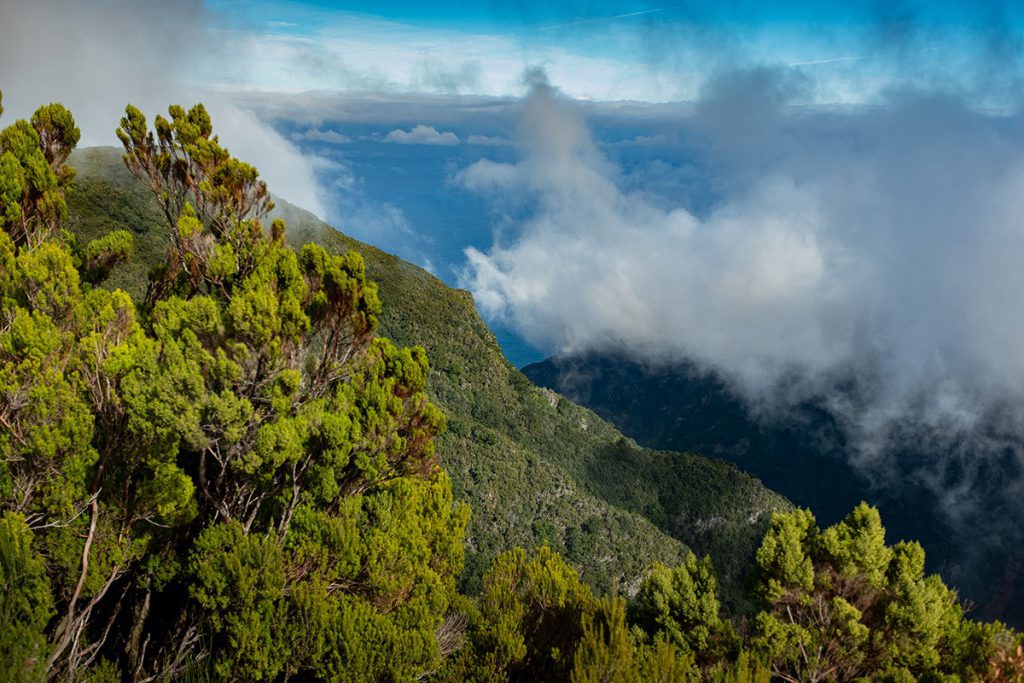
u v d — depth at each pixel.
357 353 11.93
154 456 9.26
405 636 9.99
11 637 6.87
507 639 11.85
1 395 8.86
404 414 11.87
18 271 10.72
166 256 13.13
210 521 10.92
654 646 12.70
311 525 10.89
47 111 14.16
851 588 12.40
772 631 12.05
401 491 12.98
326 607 9.63
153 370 9.28
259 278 11.38
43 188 13.44
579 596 13.62
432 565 13.16
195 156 12.47
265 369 10.15
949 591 12.47
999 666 8.69
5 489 8.83
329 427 10.66
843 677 12.15
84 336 10.30
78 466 8.93
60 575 9.01
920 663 11.71
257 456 9.77
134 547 9.47
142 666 9.59
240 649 8.99
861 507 12.43
